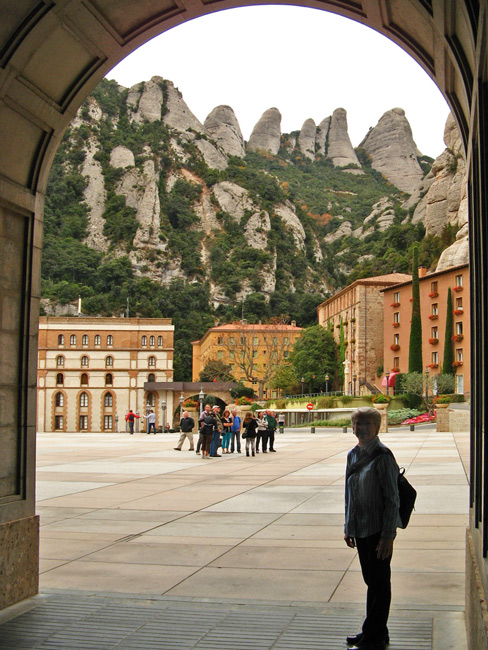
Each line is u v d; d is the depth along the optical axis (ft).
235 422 95.50
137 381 325.42
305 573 25.39
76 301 531.50
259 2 24.59
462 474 57.21
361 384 285.02
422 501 42.80
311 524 35.73
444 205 413.80
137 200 644.69
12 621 19.93
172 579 24.64
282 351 357.61
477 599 14.24
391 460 17.60
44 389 322.96
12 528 21.70
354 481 17.88
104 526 35.63
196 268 622.13
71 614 20.57
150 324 329.11
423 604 21.33
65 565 26.91
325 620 19.80
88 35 23.18
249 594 22.62
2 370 22.22
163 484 55.01
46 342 325.21
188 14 24.82
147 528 34.99
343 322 319.68
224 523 36.37
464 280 224.53
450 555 27.99
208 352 425.28
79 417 323.16
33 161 24.21
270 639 18.22
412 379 205.26
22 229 23.79
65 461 80.23
